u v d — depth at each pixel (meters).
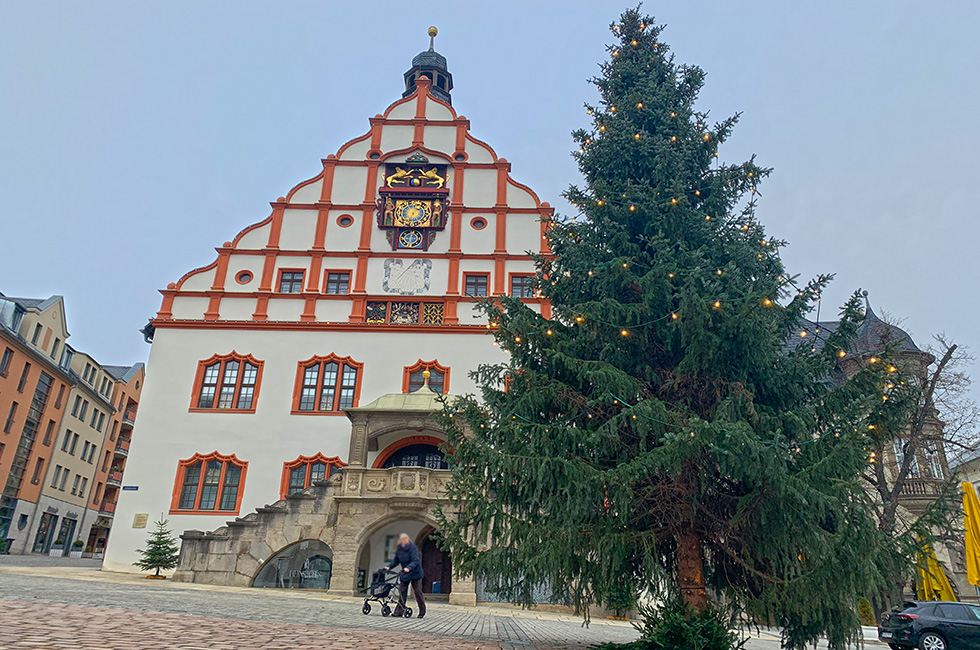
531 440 10.00
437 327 29.20
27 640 5.64
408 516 19.91
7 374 40.78
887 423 9.79
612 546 9.34
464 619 14.14
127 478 26.97
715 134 12.80
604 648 9.59
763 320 9.70
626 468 9.05
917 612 17.05
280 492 26.84
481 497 10.12
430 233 31.34
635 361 11.23
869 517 8.56
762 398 10.78
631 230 12.30
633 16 14.66
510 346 11.77
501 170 32.41
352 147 32.97
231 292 29.98
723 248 11.55
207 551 20.92
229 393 28.47
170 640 6.53
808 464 9.47
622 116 13.22
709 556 10.88
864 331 26.81
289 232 31.38
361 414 24.66
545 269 12.88
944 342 23.38
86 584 14.52
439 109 33.66
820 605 8.70
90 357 53.31
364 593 20.64
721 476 10.13
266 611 11.56
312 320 29.48
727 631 9.18
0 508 40.81
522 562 9.64
